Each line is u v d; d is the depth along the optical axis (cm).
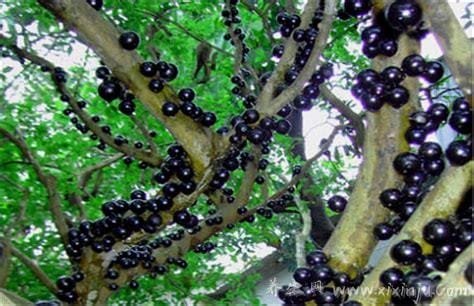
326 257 285
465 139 246
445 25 222
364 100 286
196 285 838
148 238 522
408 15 256
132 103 436
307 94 428
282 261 1127
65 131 757
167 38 679
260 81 506
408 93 282
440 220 237
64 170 682
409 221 251
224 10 527
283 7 663
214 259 895
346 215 292
